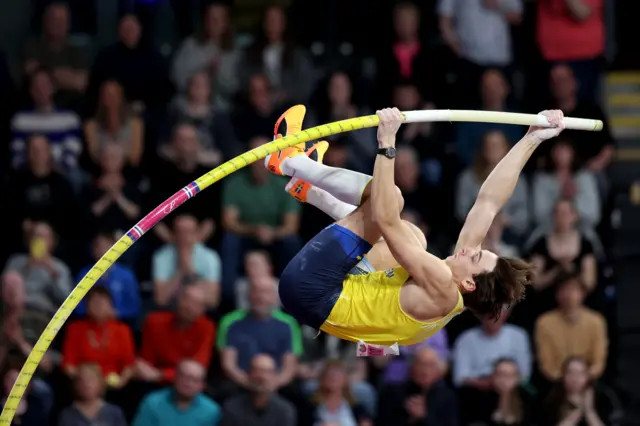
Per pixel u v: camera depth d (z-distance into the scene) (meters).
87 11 29.80
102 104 26.20
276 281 24.88
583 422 23.34
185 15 29.89
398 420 22.84
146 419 22.08
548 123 14.66
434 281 13.43
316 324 14.11
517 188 26.05
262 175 25.28
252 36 29.98
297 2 30.08
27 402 22.50
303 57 27.77
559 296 24.11
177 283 24.03
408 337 13.98
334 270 13.80
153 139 26.66
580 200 26.16
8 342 23.12
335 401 22.66
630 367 26.53
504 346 23.59
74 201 25.25
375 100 27.47
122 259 24.80
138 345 24.11
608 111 30.83
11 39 29.44
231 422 21.98
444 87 27.62
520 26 29.36
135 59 27.61
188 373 21.86
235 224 25.22
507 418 23.12
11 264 24.08
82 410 22.00
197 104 26.58
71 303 13.78
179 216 24.45
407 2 29.92
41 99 26.42
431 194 26.05
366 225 13.83
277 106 26.86
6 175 25.77
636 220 29.06
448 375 24.08
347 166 25.59
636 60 31.39
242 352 23.05
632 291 27.77
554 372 24.03
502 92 27.25
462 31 28.52
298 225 25.61
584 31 28.77
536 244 25.20
